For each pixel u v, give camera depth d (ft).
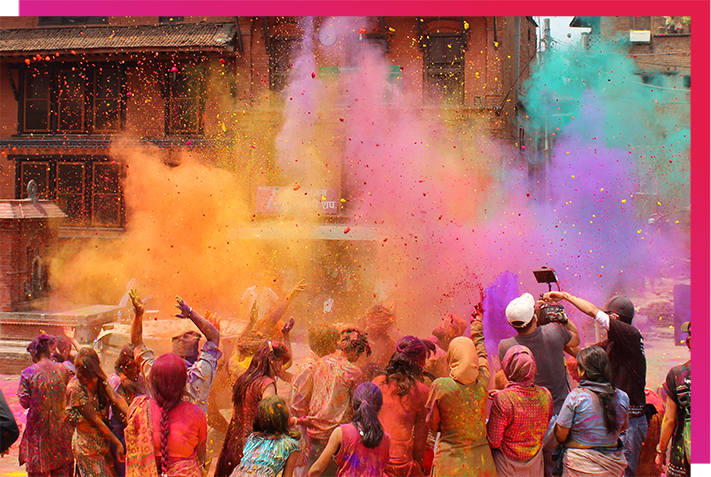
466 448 15.42
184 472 15.06
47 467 19.84
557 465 16.57
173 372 15.34
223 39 65.92
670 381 17.63
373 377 18.86
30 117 72.59
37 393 19.83
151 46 65.87
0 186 72.28
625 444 16.87
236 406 17.95
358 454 14.98
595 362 16.17
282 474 14.67
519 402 15.53
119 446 17.53
